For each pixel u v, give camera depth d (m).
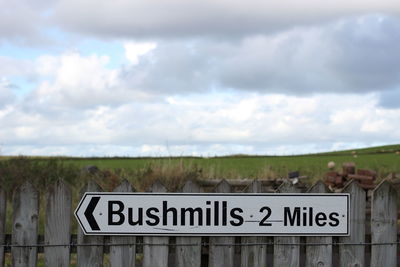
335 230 6.34
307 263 6.35
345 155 37.50
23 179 14.73
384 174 18.19
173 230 6.21
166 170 15.12
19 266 6.09
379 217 6.40
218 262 6.27
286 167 23.38
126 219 6.18
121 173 16.45
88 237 6.18
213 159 33.12
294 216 6.30
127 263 6.22
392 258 6.42
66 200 6.14
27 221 6.10
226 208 6.24
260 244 6.28
